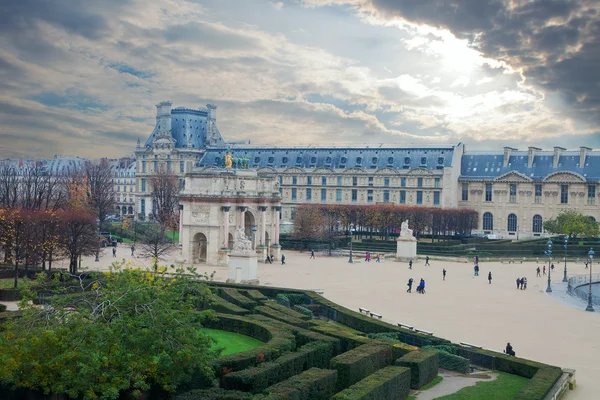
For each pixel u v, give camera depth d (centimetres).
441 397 6812
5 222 15075
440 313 11544
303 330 8356
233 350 8038
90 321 5769
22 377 5669
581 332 10206
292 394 5781
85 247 16812
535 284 15825
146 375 5809
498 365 7981
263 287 12825
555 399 6550
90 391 5397
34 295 6347
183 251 18950
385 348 7538
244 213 19288
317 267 18488
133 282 6400
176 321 6066
